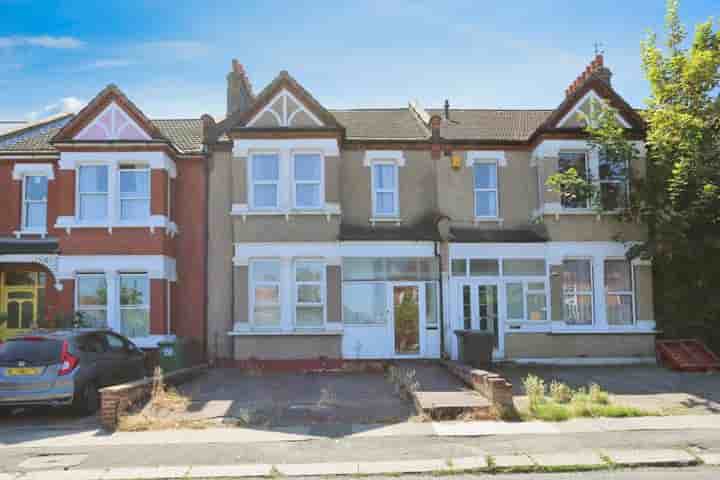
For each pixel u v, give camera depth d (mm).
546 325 17922
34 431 10859
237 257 17672
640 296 18062
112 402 10953
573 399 12438
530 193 19078
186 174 18750
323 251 17703
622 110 18516
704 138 16859
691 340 17766
